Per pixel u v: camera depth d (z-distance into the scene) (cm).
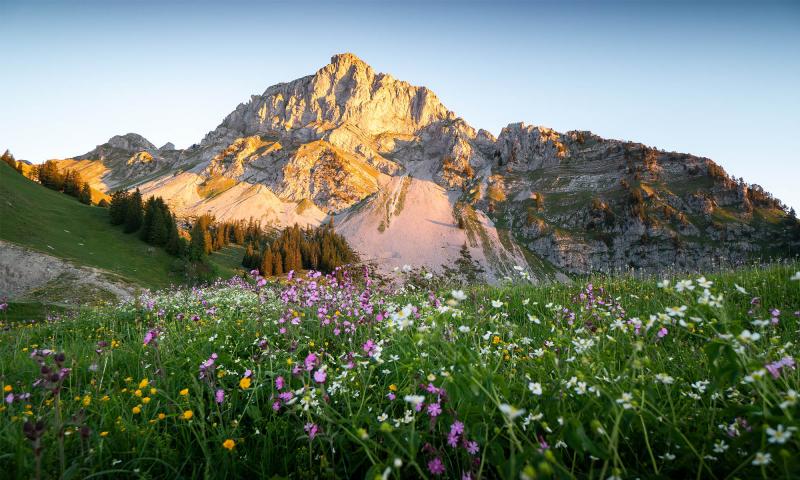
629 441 259
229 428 319
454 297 271
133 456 286
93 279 6222
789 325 511
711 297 234
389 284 818
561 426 232
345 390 314
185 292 1486
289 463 288
